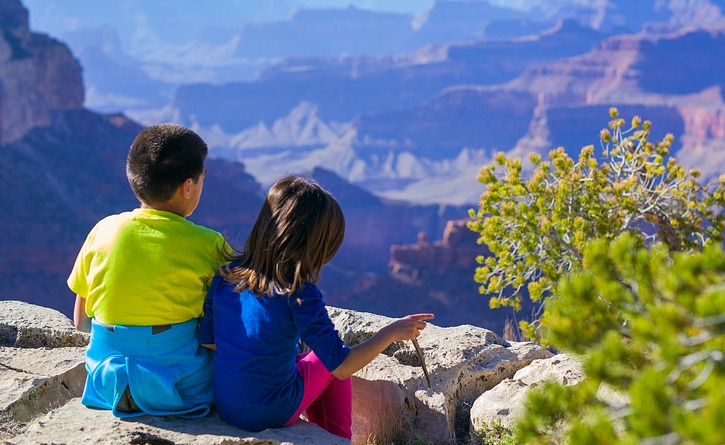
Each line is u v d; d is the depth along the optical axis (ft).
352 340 16.65
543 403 7.45
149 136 11.67
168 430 11.37
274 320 11.27
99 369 11.77
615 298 7.77
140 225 11.82
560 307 7.94
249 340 11.35
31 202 367.25
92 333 12.06
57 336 16.67
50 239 350.02
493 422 13.52
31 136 415.23
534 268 26.23
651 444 6.09
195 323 12.05
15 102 407.85
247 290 11.48
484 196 26.68
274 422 11.52
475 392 15.61
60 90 440.04
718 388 6.01
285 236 11.12
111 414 11.93
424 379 14.83
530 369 15.07
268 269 11.30
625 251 7.82
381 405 14.52
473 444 13.70
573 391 7.54
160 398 11.63
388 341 11.70
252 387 11.34
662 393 6.16
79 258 12.30
